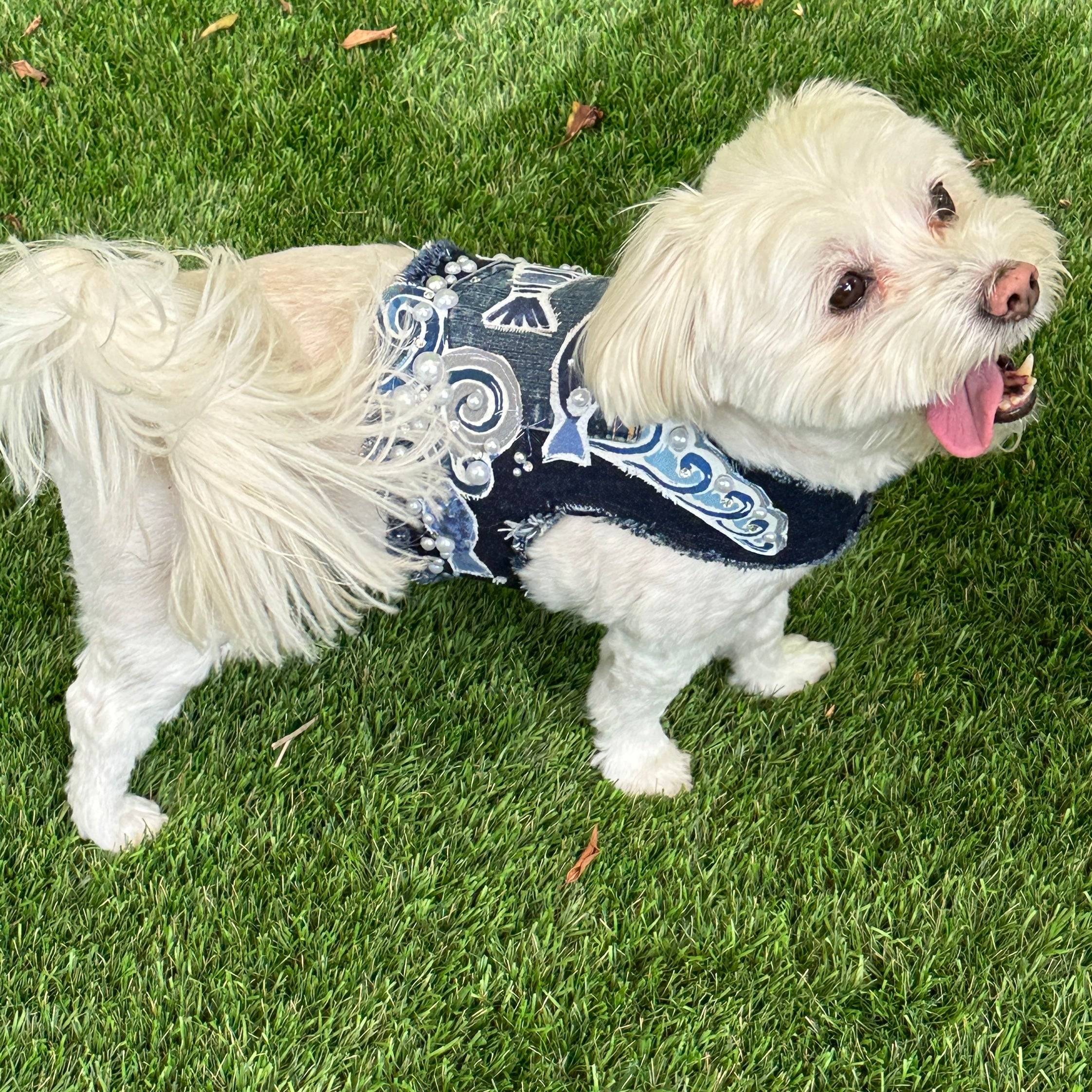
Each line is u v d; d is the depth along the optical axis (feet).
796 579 2.60
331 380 2.22
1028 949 2.70
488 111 3.92
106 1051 2.65
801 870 2.84
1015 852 2.81
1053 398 3.36
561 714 3.05
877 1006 2.67
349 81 4.00
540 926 2.77
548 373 2.33
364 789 2.93
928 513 3.26
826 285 2.10
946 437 2.19
